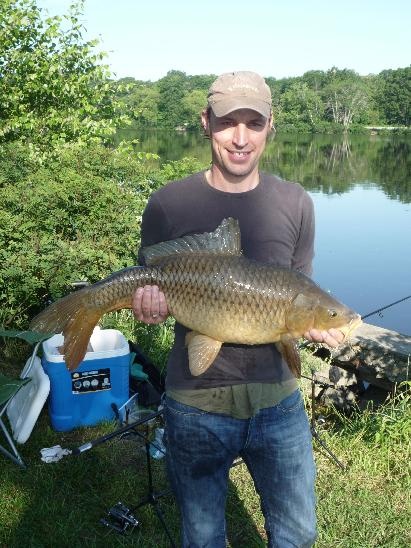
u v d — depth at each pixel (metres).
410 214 19.44
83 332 2.44
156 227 2.49
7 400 3.94
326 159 39.59
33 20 9.69
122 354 4.55
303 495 2.43
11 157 7.71
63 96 9.76
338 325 2.26
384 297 10.91
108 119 10.20
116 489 3.81
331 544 3.34
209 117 2.47
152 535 3.46
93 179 6.70
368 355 5.84
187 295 2.31
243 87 2.31
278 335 2.28
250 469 2.50
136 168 7.69
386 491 3.80
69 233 6.50
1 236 5.77
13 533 3.43
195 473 2.41
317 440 4.10
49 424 4.57
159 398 4.81
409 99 83.25
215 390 2.33
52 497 3.72
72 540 3.39
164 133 55.03
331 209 20.41
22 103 9.70
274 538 2.47
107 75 10.05
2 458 4.11
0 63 9.67
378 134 76.38
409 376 5.54
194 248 2.35
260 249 2.43
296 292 2.26
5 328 5.83
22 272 5.53
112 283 2.40
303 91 80.50
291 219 2.46
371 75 96.31
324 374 5.96
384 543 3.37
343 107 80.81
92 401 4.54
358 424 4.66
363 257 13.82
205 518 2.43
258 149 2.38
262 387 2.33
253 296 2.26
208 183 2.45
